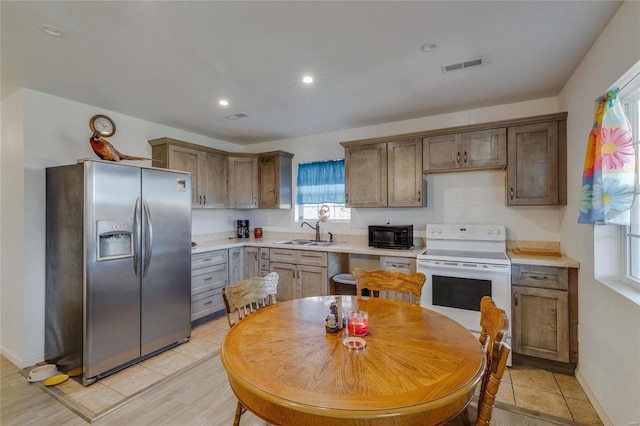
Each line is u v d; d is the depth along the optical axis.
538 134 2.79
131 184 2.59
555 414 1.94
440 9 1.70
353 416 0.87
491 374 1.09
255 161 4.49
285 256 3.87
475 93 2.90
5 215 2.77
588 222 1.90
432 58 2.25
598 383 1.95
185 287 3.06
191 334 3.27
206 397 2.16
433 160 3.27
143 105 3.14
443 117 3.52
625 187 1.69
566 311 2.39
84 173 2.33
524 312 2.54
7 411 2.02
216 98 2.98
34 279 2.63
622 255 1.90
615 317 1.72
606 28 1.85
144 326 2.69
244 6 1.66
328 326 1.44
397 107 3.27
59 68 2.34
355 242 4.10
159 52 2.13
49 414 1.99
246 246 4.17
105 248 2.44
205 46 2.06
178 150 3.67
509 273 2.53
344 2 1.63
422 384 1.00
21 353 2.59
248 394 1.05
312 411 0.89
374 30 1.89
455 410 1.00
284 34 1.93
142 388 2.28
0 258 2.82
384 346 1.28
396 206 3.46
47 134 2.78
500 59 2.26
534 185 2.80
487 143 3.00
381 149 3.55
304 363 1.14
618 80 1.70
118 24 1.81
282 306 1.82
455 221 3.46
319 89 2.79
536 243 3.09
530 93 2.91
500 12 1.73
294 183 4.58
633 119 1.80
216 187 4.16
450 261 2.74
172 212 2.93
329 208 4.36
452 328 1.48
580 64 2.32
